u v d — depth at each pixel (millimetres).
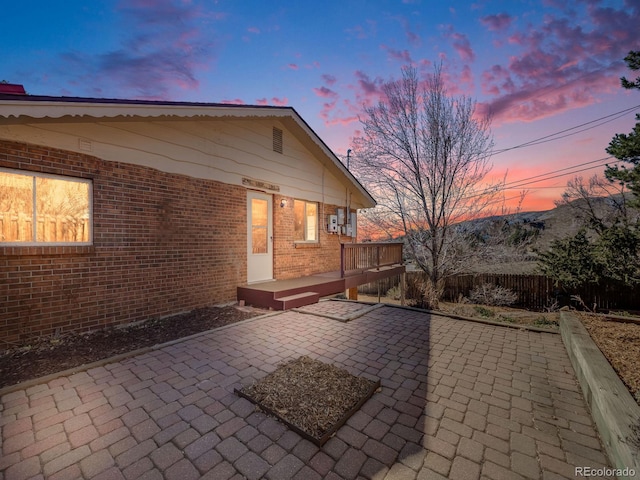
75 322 4480
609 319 5371
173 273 5695
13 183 4090
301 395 2789
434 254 11484
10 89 4789
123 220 5004
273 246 8031
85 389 2969
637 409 2209
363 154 12461
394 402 2834
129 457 2057
